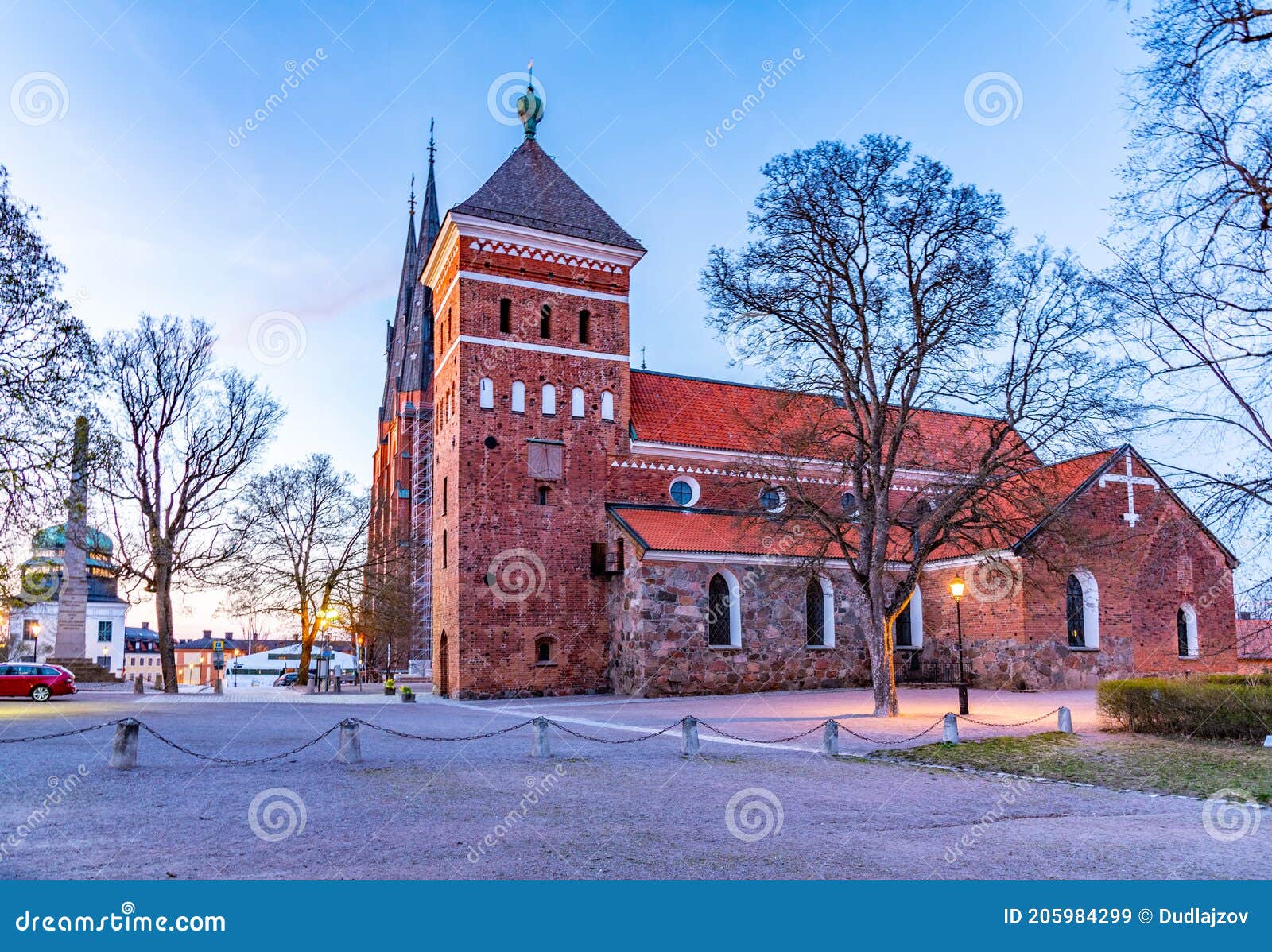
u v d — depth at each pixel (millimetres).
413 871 10141
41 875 9859
